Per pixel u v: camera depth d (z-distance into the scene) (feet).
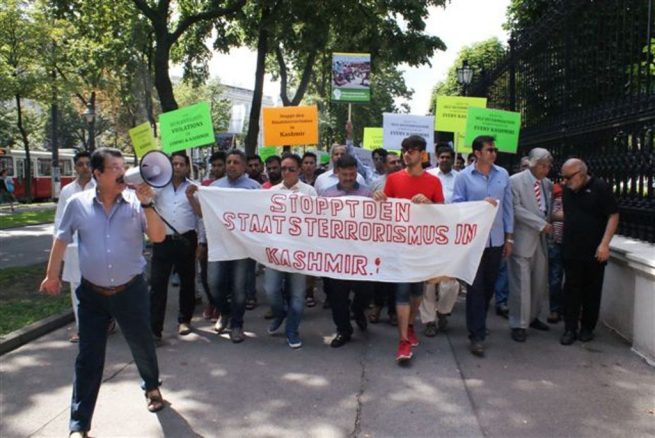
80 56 78.43
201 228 21.43
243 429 12.98
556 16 24.98
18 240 49.93
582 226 18.43
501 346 18.83
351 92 32.53
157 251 19.01
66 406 14.32
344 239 18.31
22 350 18.60
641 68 19.17
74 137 186.60
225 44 55.67
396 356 17.87
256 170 28.96
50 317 21.40
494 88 36.76
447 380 15.79
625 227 20.75
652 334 16.87
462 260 17.75
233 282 19.21
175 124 23.09
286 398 14.65
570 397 14.57
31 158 121.49
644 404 14.14
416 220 17.85
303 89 60.39
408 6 52.34
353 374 16.30
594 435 12.57
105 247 12.46
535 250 19.57
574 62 23.82
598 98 21.85
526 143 29.50
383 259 18.04
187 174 20.38
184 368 16.80
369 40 56.80
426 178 18.25
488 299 18.88
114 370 16.66
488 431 12.81
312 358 17.70
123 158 12.53
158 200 19.29
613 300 20.29
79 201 12.60
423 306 19.90
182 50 60.08
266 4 48.01
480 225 17.58
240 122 53.01
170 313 23.36
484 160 18.47
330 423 13.26
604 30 21.34
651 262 16.51
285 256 18.67
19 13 81.00
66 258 18.95
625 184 20.47
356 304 20.25
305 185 19.75
